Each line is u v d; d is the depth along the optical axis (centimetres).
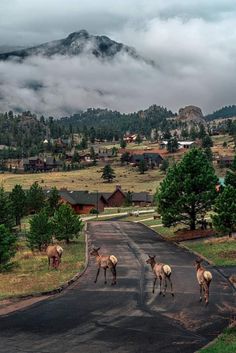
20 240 6084
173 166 5859
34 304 2322
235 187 5759
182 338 1761
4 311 2186
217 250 4231
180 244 5012
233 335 1752
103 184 17488
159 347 1652
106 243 5328
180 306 2269
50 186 16950
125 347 1652
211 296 2488
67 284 2800
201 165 5588
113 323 1969
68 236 5494
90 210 11712
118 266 3581
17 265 3831
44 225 4975
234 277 2977
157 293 2564
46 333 1828
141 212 10850
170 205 5659
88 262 3788
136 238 5881
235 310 2186
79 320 2016
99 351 1608
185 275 3148
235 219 4747
